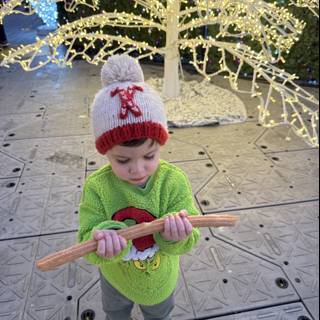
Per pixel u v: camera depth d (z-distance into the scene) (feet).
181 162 8.94
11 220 6.99
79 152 9.37
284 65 14.30
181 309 5.32
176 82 12.16
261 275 5.89
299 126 10.79
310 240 6.58
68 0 16.37
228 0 8.64
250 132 10.42
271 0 12.69
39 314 5.23
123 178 3.01
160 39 15.99
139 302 3.74
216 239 6.58
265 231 6.78
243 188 7.97
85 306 5.33
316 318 5.25
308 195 7.74
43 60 16.97
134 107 2.72
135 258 3.32
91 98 12.87
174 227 2.86
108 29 16.70
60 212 7.22
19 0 8.11
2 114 11.55
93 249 2.77
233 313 5.31
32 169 8.62
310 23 13.20
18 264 6.05
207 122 10.72
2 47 18.65
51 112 11.73
